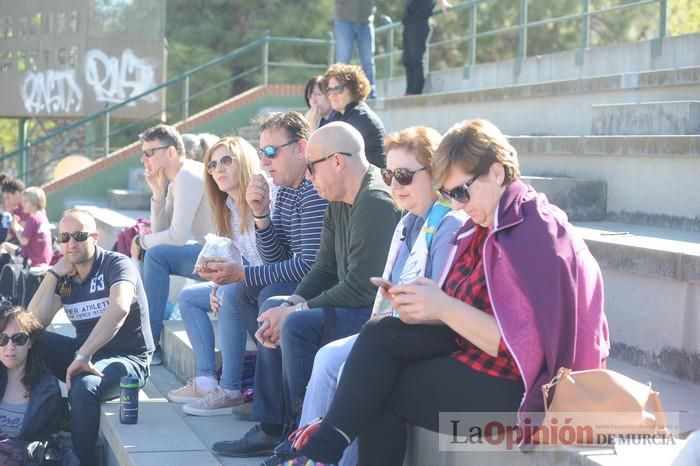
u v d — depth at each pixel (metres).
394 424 4.01
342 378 3.89
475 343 3.69
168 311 7.76
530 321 3.55
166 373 7.20
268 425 5.07
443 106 11.00
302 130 5.75
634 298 5.06
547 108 9.42
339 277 5.14
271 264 5.71
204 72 21.88
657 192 6.61
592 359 3.61
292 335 4.77
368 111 7.64
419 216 4.50
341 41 12.27
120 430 5.64
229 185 6.27
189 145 10.02
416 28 12.23
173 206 7.86
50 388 6.47
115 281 6.57
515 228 3.65
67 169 15.87
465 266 4.00
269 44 22.12
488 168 3.72
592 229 6.25
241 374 5.96
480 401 3.75
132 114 16.94
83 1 16.91
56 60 17.23
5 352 6.34
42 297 6.69
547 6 21.69
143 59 17.03
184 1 22.45
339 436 3.84
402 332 3.85
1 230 11.02
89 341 6.35
